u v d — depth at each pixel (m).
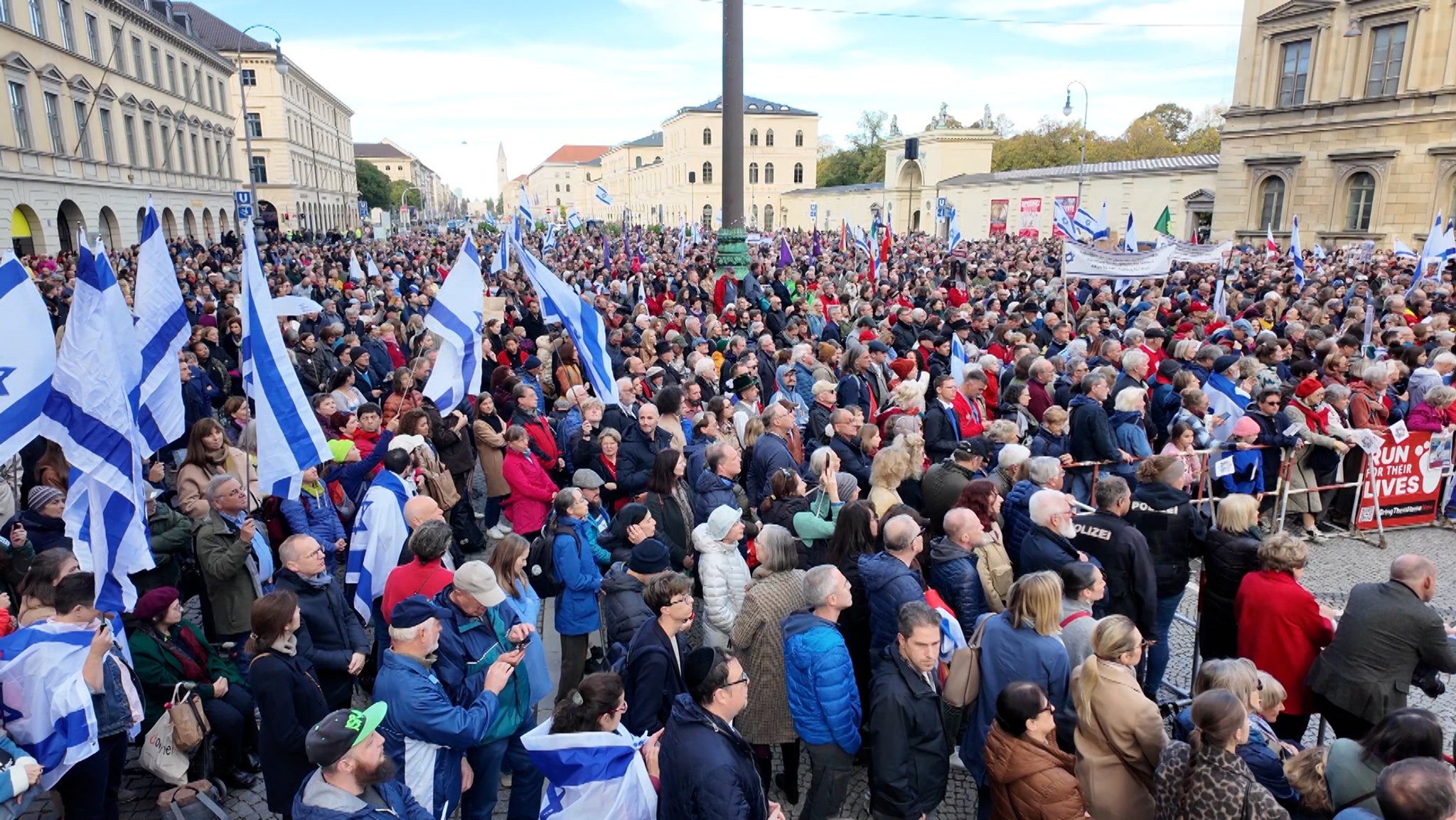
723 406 8.70
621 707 3.87
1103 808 4.00
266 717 4.25
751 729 4.96
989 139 67.81
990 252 38.34
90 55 40.44
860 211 80.50
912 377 10.38
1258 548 5.39
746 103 98.94
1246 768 3.45
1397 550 8.66
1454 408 9.13
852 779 5.45
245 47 73.62
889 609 4.80
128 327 5.14
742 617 4.97
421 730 4.03
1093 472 7.92
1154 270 14.18
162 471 7.30
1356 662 4.71
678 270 26.55
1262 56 42.59
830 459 6.21
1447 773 3.06
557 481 9.36
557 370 11.41
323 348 12.38
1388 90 37.88
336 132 101.25
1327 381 9.65
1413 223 37.28
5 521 6.91
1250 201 44.06
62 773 4.02
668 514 6.55
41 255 31.41
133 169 44.94
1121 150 81.44
